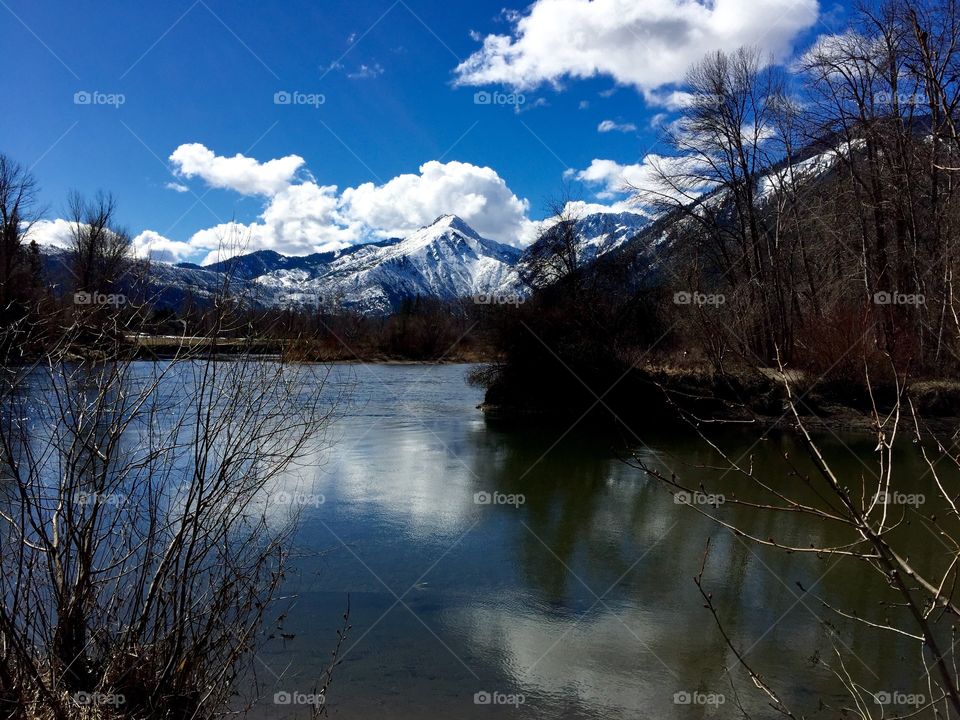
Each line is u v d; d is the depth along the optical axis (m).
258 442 5.89
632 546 10.41
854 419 20.11
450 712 5.90
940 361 16.03
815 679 6.62
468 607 8.06
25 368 4.30
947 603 2.69
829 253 25.59
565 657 6.97
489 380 26.59
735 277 25.59
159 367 4.57
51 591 4.39
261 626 7.23
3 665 3.95
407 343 53.72
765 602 8.44
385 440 19.14
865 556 2.87
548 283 27.34
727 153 27.69
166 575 4.45
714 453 17.72
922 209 19.33
